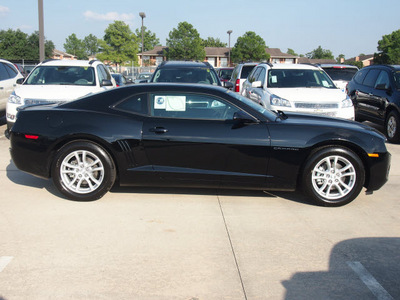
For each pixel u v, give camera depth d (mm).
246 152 4828
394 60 74188
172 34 69312
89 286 3113
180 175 4887
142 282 3186
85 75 9406
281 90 8867
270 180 4910
